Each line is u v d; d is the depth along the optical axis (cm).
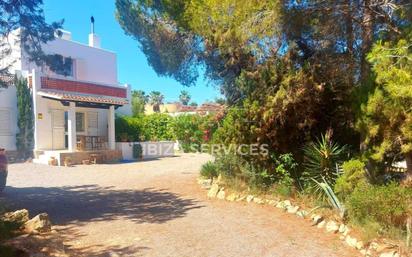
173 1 1162
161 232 696
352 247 638
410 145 704
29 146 1975
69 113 1961
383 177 829
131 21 1412
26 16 950
